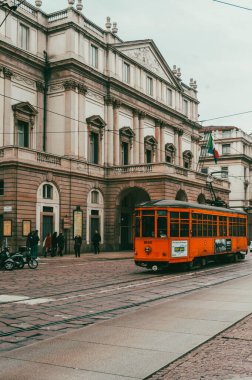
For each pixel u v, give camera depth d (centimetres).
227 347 775
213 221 2597
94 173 3878
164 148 4934
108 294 1403
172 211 2186
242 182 7319
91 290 1495
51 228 3378
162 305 1193
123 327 925
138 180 3925
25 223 3059
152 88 4744
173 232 2183
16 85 3456
